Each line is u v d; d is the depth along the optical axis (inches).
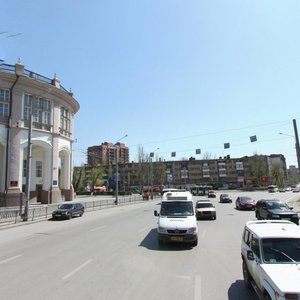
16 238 687.1
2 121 1540.4
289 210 932.6
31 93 1651.1
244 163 5861.2
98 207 1689.2
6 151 1537.9
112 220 1059.3
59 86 1820.9
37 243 607.2
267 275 226.2
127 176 5408.5
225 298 283.9
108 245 569.6
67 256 474.3
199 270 388.2
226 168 5944.9
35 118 1669.5
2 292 304.2
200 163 6097.4
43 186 1718.8
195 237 552.4
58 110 1802.4
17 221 1010.7
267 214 929.5
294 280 213.0
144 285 324.8
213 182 5639.8
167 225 556.1
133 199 2396.7
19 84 1598.2
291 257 249.1
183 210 615.5
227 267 403.9
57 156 1772.9
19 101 1593.3
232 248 538.0
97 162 4830.2
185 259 451.2
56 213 1126.4
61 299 282.2
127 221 1015.0
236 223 927.7
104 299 281.9
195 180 6063.0
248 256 270.5
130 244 579.2
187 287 317.7
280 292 200.5
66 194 1919.3
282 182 5226.4
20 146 1581.0
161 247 546.6
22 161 1589.6
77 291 304.7
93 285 324.5
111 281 339.3
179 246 555.5
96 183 4170.8
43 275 365.7
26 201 1047.0
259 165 5236.2
